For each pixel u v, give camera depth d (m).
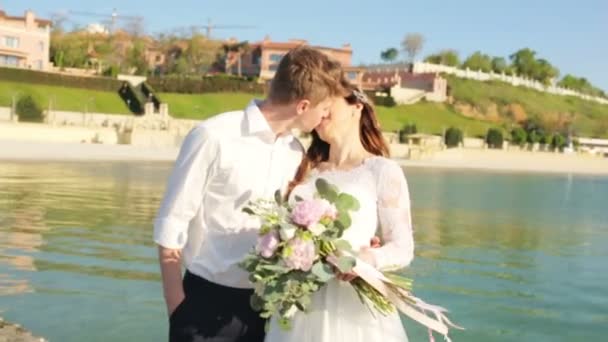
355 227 3.20
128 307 6.73
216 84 77.75
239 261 3.12
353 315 3.23
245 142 3.09
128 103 68.56
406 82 106.25
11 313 6.35
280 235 2.95
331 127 3.38
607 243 14.27
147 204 16.66
